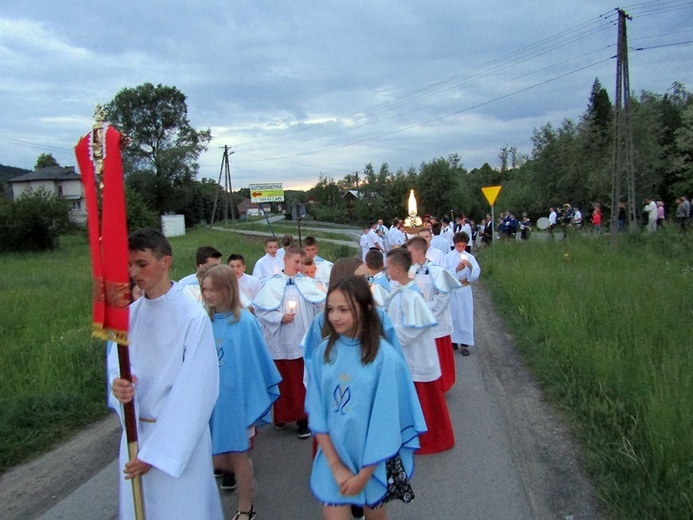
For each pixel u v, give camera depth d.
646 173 29.48
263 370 4.08
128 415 2.57
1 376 6.14
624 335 6.42
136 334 2.80
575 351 6.48
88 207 2.44
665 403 4.22
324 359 2.86
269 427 5.64
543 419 5.32
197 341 2.72
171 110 61.50
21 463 4.86
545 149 38.09
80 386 6.25
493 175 76.44
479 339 8.95
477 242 28.75
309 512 3.92
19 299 11.03
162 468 2.53
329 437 2.78
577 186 35.34
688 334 6.38
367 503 2.70
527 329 8.72
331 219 65.44
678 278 9.87
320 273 7.18
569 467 4.32
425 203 52.69
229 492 4.23
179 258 20.11
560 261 14.05
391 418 2.70
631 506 3.57
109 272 2.41
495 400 6.05
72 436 5.39
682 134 31.61
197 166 60.28
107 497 4.22
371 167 55.44
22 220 28.61
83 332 8.13
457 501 3.97
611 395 5.26
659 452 3.81
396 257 4.91
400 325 4.80
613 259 13.68
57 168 64.00
